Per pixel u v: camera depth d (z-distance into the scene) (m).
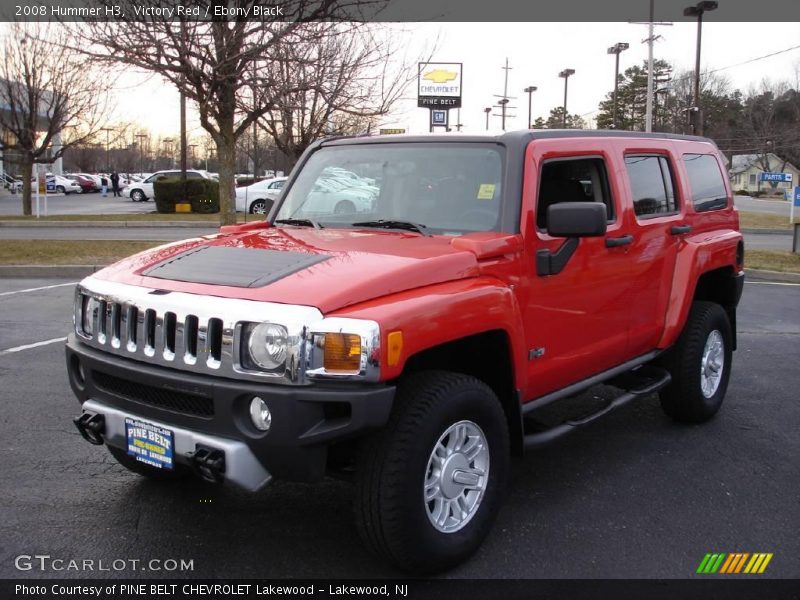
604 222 3.65
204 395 3.12
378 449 3.16
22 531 3.81
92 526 3.88
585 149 4.41
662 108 73.94
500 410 3.62
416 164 4.32
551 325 4.09
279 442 3.01
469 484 3.49
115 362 3.42
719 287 5.96
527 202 3.90
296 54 13.01
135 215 28.03
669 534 3.87
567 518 4.04
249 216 26.20
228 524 3.92
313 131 18.84
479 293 3.46
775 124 74.81
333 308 3.05
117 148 84.00
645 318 4.95
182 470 4.32
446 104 29.03
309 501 4.20
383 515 3.14
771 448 5.13
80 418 3.61
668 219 5.10
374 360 2.98
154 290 3.39
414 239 3.91
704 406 5.49
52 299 10.37
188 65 12.43
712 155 6.05
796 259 15.56
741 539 3.82
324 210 4.55
